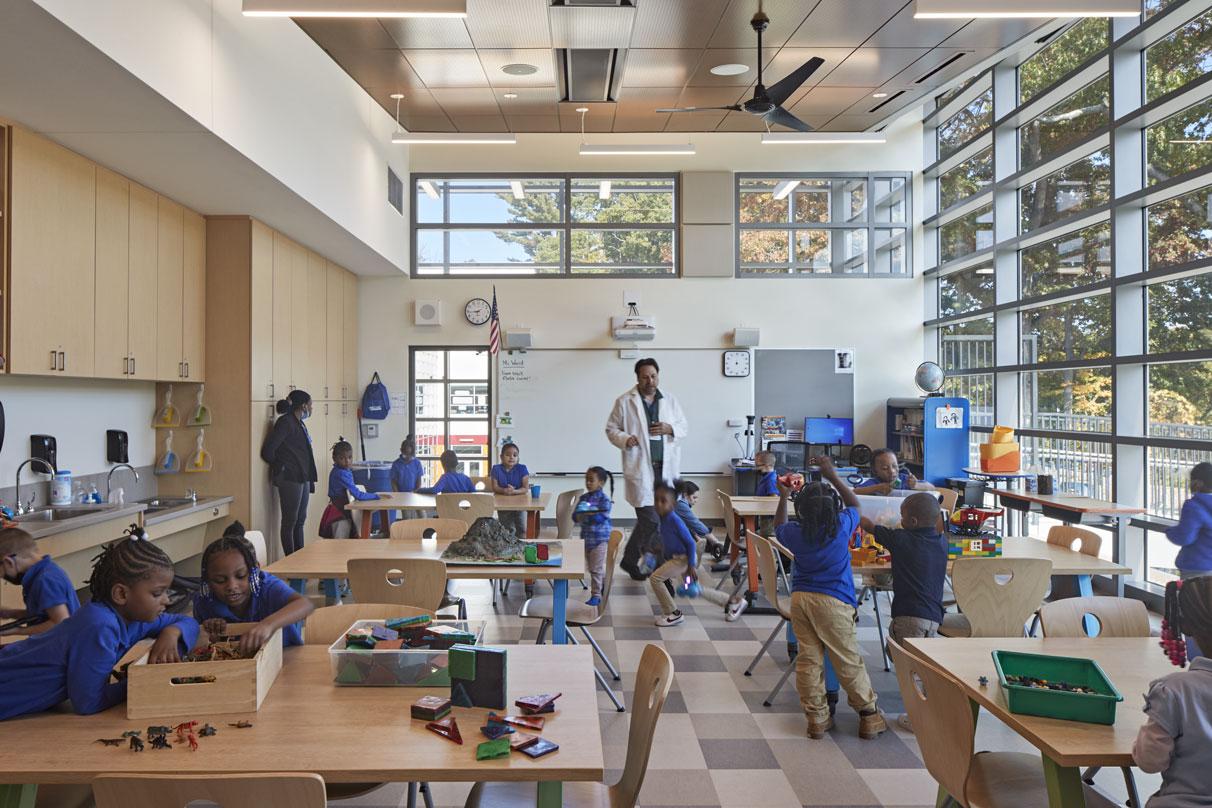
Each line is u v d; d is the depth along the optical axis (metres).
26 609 2.83
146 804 1.54
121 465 5.68
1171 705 1.70
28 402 4.78
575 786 2.25
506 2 5.06
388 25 5.41
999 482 7.67
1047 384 7.37
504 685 2.00
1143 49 5.91
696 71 6.23
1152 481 5.89
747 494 9.27
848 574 3.53
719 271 9.50
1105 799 2.17
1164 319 5.76
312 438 7.84
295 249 7.35
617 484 9.50
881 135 7.24
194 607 2.46
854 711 3.82
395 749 1.76
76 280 4.60
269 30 5.13
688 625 5.30
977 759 2.37
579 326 9.54
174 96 3.93
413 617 2.58
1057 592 5.05
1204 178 5.19
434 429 9.59
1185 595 1.81
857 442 9.64
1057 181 7.18
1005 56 6.87
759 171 9.59
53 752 1.73
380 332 9.52
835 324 9.62
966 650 2.54
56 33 3.18
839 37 5.64
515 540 4.11
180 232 5.89
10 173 4.07
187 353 5.99
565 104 7.01
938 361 9.55
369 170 7.59
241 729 1.87
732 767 3.17
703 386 9.55
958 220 9.09
